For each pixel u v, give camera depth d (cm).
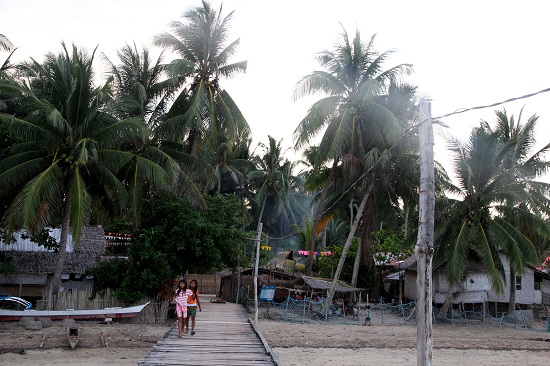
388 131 2931
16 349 1631
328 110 3072
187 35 3105
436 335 2472
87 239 2912
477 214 2795
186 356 1256
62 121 2053
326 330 2452
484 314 3056
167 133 2872
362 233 3419
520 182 2783
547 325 2916
